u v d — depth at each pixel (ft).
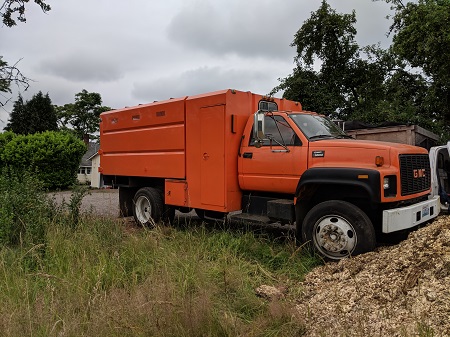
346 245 16.83
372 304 11.74
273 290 13.92
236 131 21.18
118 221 23.45
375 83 60.64
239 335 10.72
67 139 69.92
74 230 19.90
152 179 27.12
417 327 9.69
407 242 14.38
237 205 21.50
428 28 41.93
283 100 24.27
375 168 16.67
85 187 28.22
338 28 59.93
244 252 18.19
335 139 19.17
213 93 21.63
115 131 29.17
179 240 19.33
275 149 19.75
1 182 23.34
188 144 22.99
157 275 13.82
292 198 20.18
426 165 20.02
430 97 50.55
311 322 11.59
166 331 10.30
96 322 10.34
